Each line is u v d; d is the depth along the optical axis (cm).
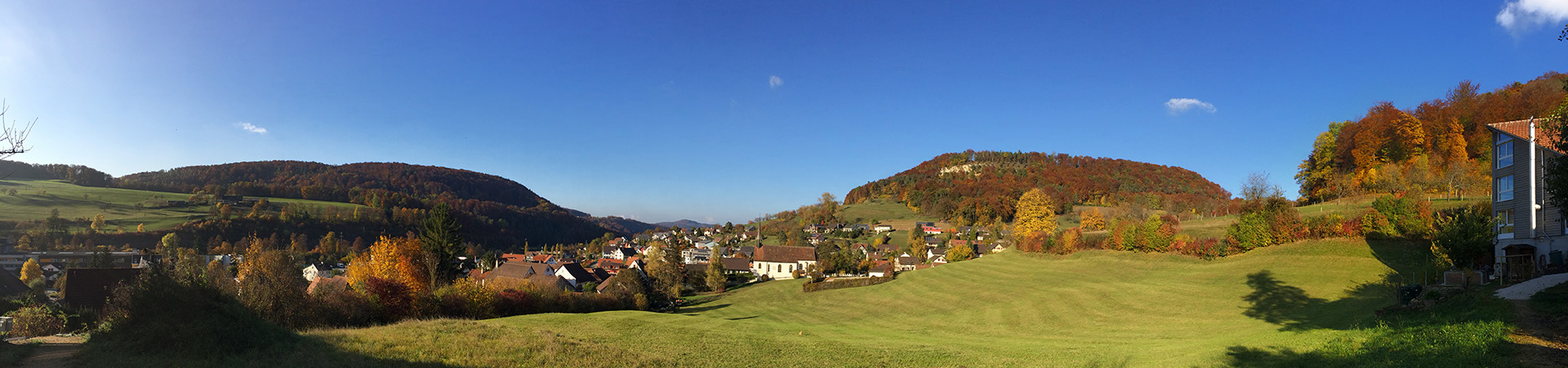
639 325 2905
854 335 2909
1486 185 5203
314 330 2362
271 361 1675
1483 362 1189
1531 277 2394
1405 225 3803
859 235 16762
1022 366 1983
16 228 14275
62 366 1468
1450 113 6334
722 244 18962
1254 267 4131
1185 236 5078
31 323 2830
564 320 3016
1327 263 3806
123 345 1672
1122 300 3850
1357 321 2198
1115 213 10075
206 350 1655
